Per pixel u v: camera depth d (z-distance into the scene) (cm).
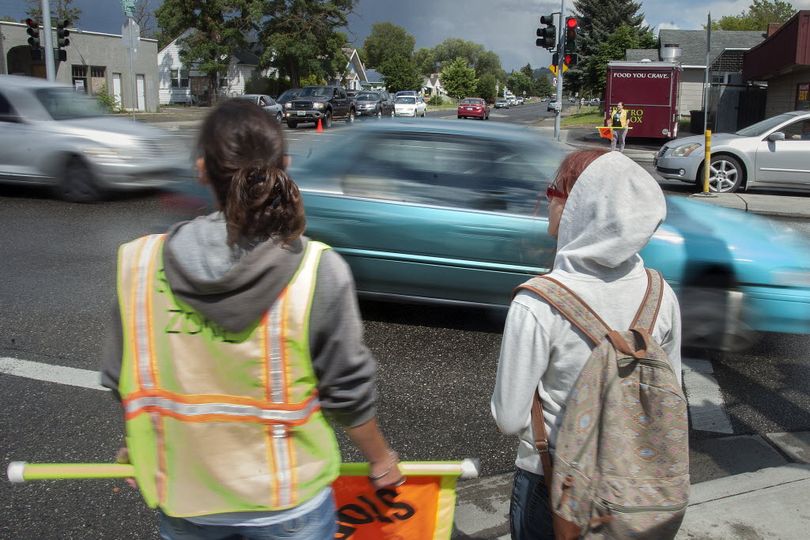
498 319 580
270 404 153
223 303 147
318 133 594
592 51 5994
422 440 399
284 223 149
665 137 2700
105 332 551
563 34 2333
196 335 151
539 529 189
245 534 161
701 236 499
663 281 189
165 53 6231
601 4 6075
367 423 165
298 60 5894
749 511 312
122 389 159
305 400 156
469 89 12619
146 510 329
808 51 2191
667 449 162
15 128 1053
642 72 2677
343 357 155
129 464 175
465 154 535
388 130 548
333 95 3528
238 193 144
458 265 525
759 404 452
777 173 1309
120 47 4741
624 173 178
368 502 188
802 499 321
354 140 559
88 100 1162
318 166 561
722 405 449
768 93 2706
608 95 2723
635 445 165
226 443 154
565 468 167
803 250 505
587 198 179
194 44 5659
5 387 453
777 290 489
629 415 166
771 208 1122
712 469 372
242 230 146
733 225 527
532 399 182
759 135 1330
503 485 357
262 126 152
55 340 533
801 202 1201
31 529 312
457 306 543
